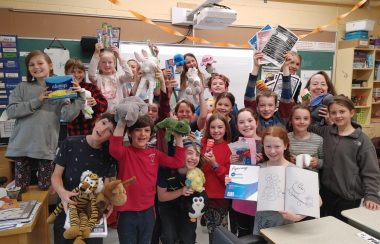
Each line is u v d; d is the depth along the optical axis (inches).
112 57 93.3
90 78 91.6
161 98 84.7
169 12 147.5
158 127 67.1
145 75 82.8
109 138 59.6
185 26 149.3
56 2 129.6
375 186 69.1
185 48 147.3
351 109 74.6
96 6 135.6
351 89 177.3
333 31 180.5
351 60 174.4
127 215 63.1
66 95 69.4
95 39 128.0
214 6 122.7
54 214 59.5
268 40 87.8
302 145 77.1
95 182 56.6
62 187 58.0
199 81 93.7
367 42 173.3
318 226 54.7
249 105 93.7
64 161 59.7
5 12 122.9
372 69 181.6
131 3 141.1
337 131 76.6
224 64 154.6
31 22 126.1
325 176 76.8
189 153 68.7
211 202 74.4
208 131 79.1
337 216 76.0
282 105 90.1
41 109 74.3
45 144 74.6
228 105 91.8
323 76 100.0
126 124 60.1
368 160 71.0
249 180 61.4
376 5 188.7
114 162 63.4
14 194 70.9
